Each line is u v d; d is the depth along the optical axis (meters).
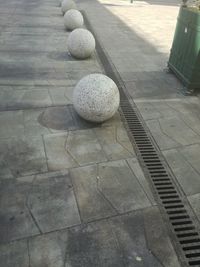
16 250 3.37
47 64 8.95
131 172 4.63
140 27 14.80
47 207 3.92
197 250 3.51
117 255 3.37
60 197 4.08
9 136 5.30
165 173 4.69
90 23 15.04
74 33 9.23
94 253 3.38
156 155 5.09
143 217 3.86
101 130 5.65
